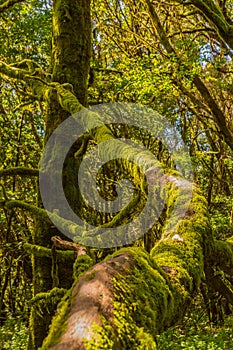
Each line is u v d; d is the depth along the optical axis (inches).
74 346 38.5
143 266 56.4
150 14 451.5
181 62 415.5
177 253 76.7
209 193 583.5
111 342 40.1
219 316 442.3
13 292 610.2
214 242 96.5
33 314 213.5
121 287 48.7
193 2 301.7
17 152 500.4
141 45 483.8
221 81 485.4
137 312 46.7
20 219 534.0
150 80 406.9
